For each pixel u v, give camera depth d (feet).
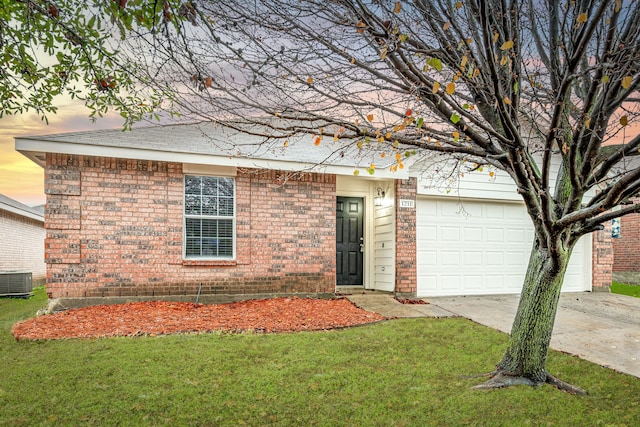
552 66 11.47
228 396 12.28
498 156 11.09
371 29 8.75
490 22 9.90
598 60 9.55
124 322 20.54
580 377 14.15
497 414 11.33
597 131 10.73
